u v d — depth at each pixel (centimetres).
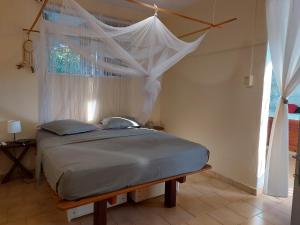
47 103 327
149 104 368
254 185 294
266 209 256
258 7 284
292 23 238
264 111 290
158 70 318
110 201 202
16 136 330
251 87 297
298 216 208
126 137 297
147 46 297
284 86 257
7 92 320
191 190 302
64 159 202
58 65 328
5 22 311
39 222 223
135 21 407
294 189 210
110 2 379
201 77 372
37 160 282
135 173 203
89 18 234
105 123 352
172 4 383
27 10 323
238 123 316
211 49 352
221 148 342
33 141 322
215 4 343
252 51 292
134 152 229
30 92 335
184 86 408
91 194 182
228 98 329
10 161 329
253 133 296
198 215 242
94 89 368
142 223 226
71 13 230
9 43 316
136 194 256
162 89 460
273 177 269
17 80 325
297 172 208
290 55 246
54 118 338
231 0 319
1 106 318
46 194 280
